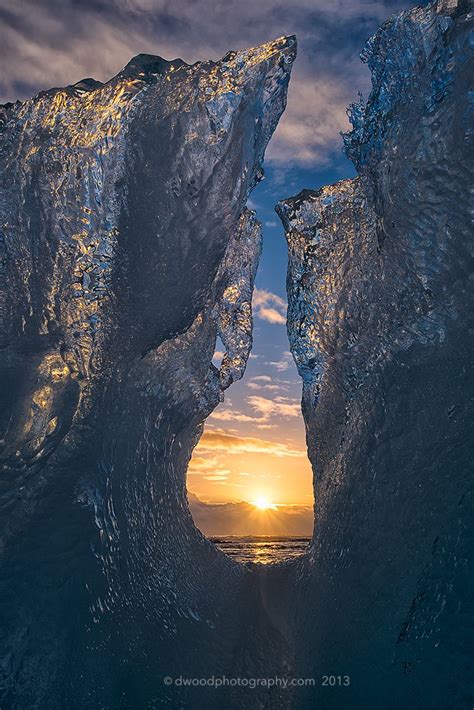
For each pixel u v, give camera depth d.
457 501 2.65
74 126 3.22
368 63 3.21
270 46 3.17
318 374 4.09
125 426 3.58
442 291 3.00
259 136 3.44
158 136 3.14
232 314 4.40
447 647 2.35
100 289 3.22
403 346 3.28
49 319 3.24
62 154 3.22
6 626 2.65
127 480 3.61
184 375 4.14
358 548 3.22
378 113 3.21
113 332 3.32
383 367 3.45
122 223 3.19
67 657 2.70
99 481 3.21
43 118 3.30
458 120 2.73
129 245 3.23
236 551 9.70
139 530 3.63
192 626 3.47
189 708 2.75
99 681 2.71
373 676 2.63
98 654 2.80
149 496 3.97
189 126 3.14
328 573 3.49
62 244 3.23
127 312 3.36
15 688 2.54
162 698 2.77
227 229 3.55
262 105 3.30
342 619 3.07
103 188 3.15
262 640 3.52
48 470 3.00
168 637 3.21
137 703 2.70
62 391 3.12
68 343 3.22
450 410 2.91
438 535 2.67
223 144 3.15
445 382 2.99
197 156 3.17
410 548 2.82
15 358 3.20
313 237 3.88
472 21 2.64
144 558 3.56
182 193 3.23
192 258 3.47
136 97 3.11
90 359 3.22
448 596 2.46
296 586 4.00
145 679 2.84
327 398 4.07
